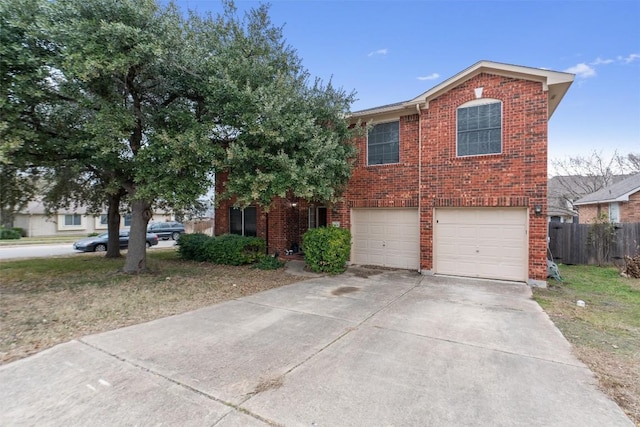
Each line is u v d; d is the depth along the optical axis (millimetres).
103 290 7227
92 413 2721
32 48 6211
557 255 11641
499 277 8555
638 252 10680
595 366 3662
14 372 3430
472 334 4676
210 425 2576
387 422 2631
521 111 8195
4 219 11500
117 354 3904
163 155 6898
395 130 10219
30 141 7082
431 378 3371
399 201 10031
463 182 8898
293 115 7586
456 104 9008
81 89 6902
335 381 3293
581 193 24641
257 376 3385
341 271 9695
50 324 4945
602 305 6324
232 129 7836
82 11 6086
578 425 2611
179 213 12539
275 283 8266
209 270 10094
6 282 8125
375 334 4656
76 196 12617
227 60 7340
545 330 4848
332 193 8570
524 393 3086
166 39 6555
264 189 7195
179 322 5160
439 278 8867
